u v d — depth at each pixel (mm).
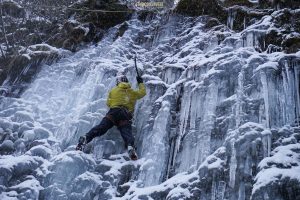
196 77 5926
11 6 10016
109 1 9477
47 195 4895
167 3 9594
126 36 8469
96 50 8172
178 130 5508
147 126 5629
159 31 8492
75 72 7441
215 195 4312
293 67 5207
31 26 9680
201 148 4961
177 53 7309
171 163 5234
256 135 4422
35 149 5473
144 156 5395
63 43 8797
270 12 7547
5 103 7035
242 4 8188
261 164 4168
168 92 5879
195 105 5480
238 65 5516
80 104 6383
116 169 5230
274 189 3844
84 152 5547
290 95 5008
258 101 5008
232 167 4340
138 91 5809
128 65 6898
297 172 3906
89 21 9141
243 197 4148
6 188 4934
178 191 4445
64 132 5949
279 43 6309
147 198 4605
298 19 6449
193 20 8398
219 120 5152
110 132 5707
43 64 8117
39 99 7047
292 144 4391
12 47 8648
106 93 6477
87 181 4941
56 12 9859
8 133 5949
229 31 7402
